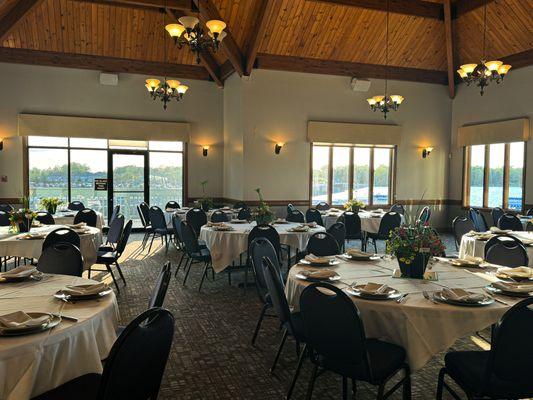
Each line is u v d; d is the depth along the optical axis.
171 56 9.79
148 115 9.91
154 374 1.83
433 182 10.66
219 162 10.53
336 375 3.04
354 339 2.10
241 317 4.29
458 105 10.46
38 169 9.43
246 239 5.25
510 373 1.98
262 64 9.16
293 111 9.47
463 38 9.38
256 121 9.21
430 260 3.04
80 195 9.75
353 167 10.19
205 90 10.32
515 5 7.91
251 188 9.26
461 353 2.37
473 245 5.06
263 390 2.83
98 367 2.03
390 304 2.31
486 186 9.76
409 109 10.36
